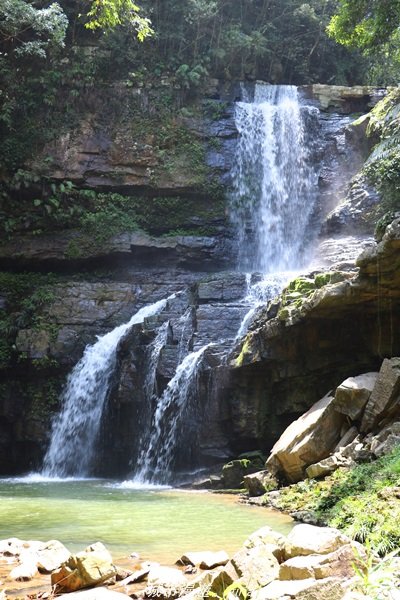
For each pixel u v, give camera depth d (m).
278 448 11.04
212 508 10.09
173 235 24.95
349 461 9.75
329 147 24.84
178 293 19.61
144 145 25.08
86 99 25.41
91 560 5.14
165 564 5.97
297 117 25.30
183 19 26.80
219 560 5.67
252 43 27.53
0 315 22.59
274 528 8.01
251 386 14.56
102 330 20.98
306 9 28.53
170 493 12.85
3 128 24.78
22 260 23.88
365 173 20.22
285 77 29.33
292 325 13.20
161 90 25.95
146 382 17.23
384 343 12.91
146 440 16.72
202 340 16.33
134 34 26.22
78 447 19.11
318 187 24.33
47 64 25.48
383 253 11.16
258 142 25.70
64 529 8.15
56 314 21.05
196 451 15.20
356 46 20.58
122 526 8.36
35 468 20.08
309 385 13.88
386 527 6.30
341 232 20.06
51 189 24.47
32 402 20.25
